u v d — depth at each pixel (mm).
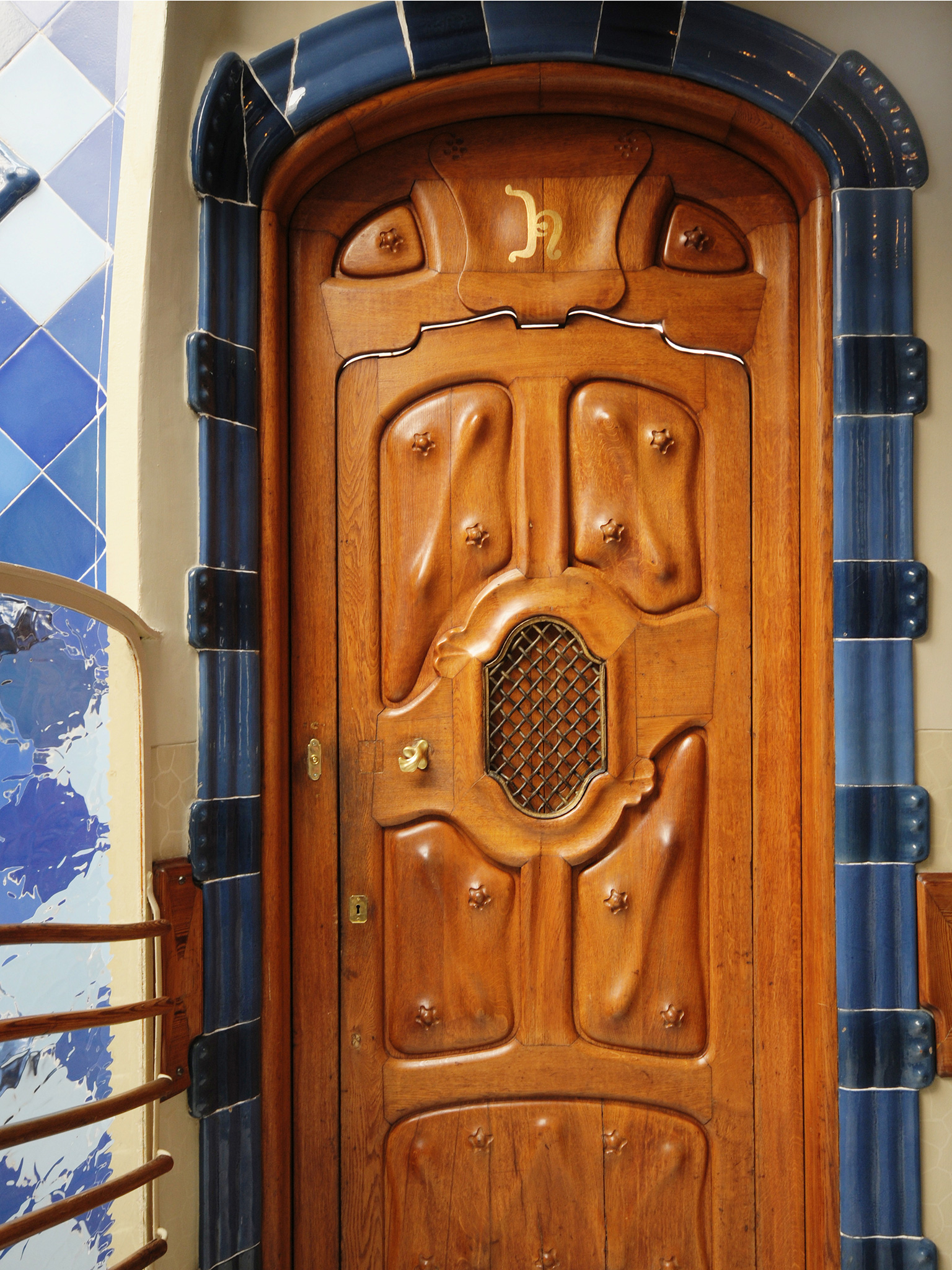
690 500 1594
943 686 1494
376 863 1589
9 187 1449
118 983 1297
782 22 1464
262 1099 1496
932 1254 1462
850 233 1481
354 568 1591
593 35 1439
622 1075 1580
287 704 1565
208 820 1430
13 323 1446
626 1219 1575
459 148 1567
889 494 1488
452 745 1584
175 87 1402
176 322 1431
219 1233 1425
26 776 1199
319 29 1450
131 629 1327
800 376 1569
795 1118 1564
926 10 1479
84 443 1427
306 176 1549
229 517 1478
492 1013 1581
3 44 1465
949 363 1496
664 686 1586
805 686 1555
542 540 1584
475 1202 1575
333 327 1583
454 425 1592
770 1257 1564
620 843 1589
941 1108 1479
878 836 1481
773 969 1576
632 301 1575
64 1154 1217
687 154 1571
